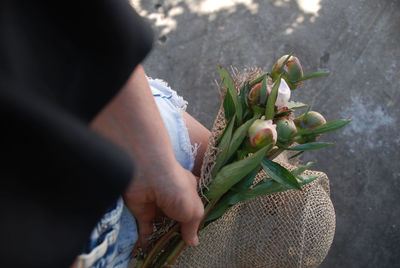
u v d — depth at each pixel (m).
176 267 0.78
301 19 1.94
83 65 0.43
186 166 0.78
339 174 1.62
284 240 0.81
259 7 1.95
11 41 0.36
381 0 2.04
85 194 0.35
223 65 1.79
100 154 0.35
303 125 0.77
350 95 1.79
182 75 1.76
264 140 0.69
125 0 0.49
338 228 1.53
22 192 0.33
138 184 0.64
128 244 0.69
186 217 0.67
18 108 0.31
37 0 0.39
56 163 0.33
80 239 0.37
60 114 0.34
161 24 1.86
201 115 1.69
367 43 1.92
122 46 0.46
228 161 0.76
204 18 1.89
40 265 0.34
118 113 0.60
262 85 0.73
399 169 1.67
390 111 1.78
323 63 1.85
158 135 0.62
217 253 0.82
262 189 0.74
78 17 0.42
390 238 1.53
